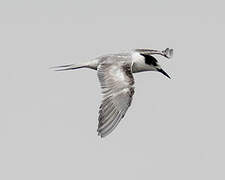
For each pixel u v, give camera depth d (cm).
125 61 1670
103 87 1543
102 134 1448
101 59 1736
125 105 1491
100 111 1482
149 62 1958
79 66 1777
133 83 1532
